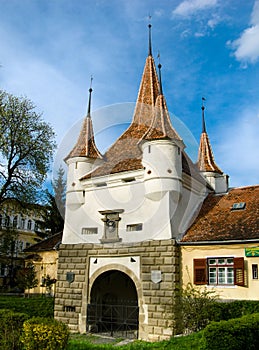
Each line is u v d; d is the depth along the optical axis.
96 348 12.59
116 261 20.52
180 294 18.09
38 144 29.91
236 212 20.73
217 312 15.62
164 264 19.03
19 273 33.69
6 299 25.11
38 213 32.06
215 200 23.02
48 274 31.02
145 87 26.81
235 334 9.42
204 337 9.69
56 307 22.08
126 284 23.88
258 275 17.30
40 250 32.16
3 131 28.22
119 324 22.42
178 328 17.05
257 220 19.00
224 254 18.31
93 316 20.98
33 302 24.30
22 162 29.59
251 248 17.66
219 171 26.86
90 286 21.09
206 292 17.08
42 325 10.14
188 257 19.20
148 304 18.98
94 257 21.39
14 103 29.14
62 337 10.05
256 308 16.00
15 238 40.16
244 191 22.95
